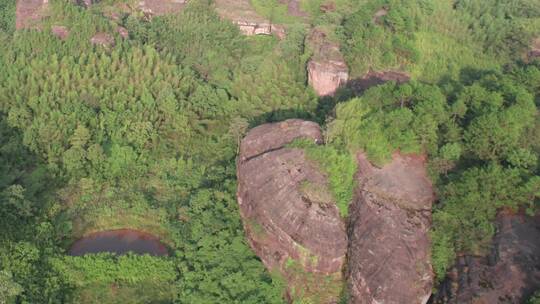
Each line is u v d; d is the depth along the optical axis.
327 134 64.31
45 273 60.44
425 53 91.19
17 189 66.88
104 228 69.75
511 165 56.94
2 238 62.75
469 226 54.00
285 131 67.00
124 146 79.50
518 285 48.50
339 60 90.75
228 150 81.69
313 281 57.59
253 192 62.56
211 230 66.06
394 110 63.56
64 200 72.56
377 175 59.44
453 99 68.88
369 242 54.56
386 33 92.00
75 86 85.56
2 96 82.50
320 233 56.72
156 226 70.44
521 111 61.22
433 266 53.50
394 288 51.66
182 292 59.56
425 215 56.25
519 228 52.88
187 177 77.81
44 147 78.12
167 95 86.31
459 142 61.38
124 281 62.12
